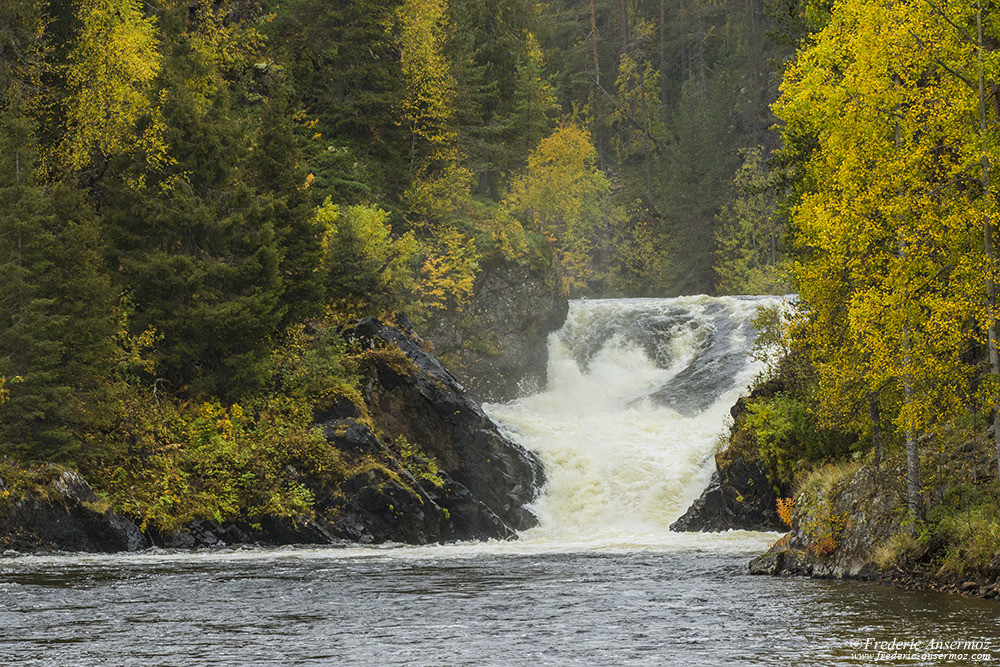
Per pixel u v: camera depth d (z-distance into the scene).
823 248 32.97
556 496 60.88
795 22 53.94
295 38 86.00
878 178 29.47
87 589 28.94
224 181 58.38
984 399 27.61
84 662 17.58
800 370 48.59
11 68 58.94
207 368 56.09
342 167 77.94
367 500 51.81
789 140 47.19
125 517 46.03
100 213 59.41
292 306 59.50
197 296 55.09
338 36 86.88
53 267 50.06
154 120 57.75
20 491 43.19
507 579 31.48
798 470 49.88
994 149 26.94
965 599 24.58
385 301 66.19
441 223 85.38
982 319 26.98
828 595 25.70
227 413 53.88
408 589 28.80
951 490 28.69
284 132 62.19
